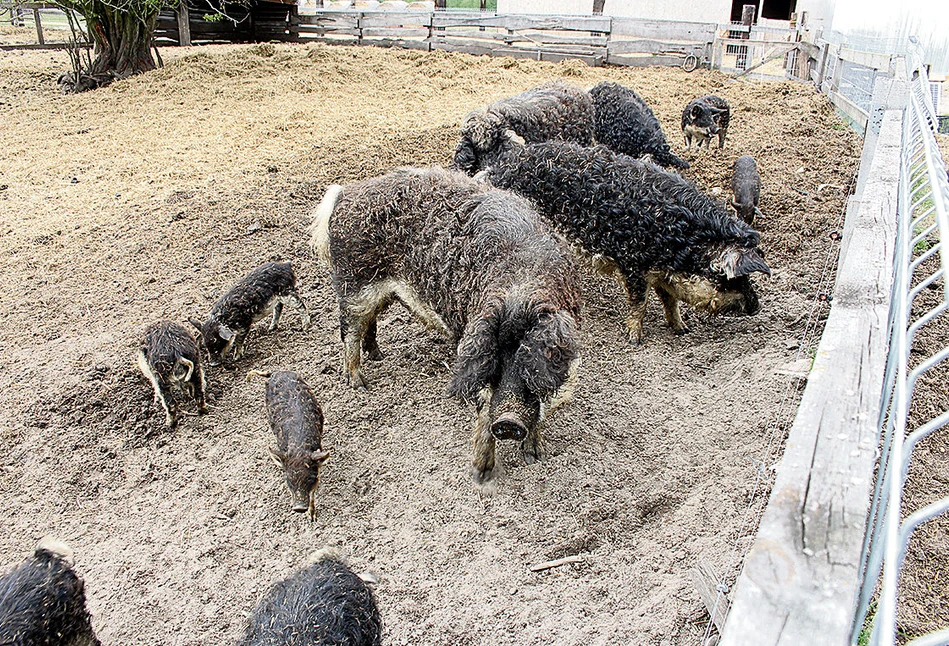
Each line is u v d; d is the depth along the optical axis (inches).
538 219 182.9
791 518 60.1
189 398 209.3
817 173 337.1
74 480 180.5
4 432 194.4
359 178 339.9
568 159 237.0
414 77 553.6
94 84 556.4
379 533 163.8
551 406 158.7
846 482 64.1
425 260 182.1
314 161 363.9
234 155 383.2
